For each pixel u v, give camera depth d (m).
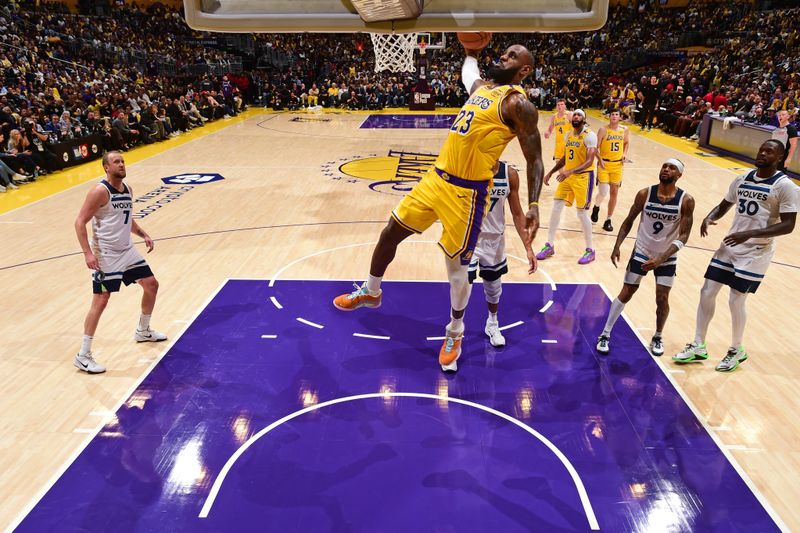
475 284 6.51
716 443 3.96
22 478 3.62
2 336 5.39
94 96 16.78
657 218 4.77
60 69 19.56
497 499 3.44
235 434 4.04
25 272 6.91
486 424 4.16
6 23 20.23
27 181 11.32
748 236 4.37
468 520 3.28
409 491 3.50
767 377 4.77
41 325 5.61
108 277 4.76
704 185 11.23
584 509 3.37
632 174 12.27
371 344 5.25
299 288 6.42
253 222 8.83
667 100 19.61
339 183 11.38
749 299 6.23
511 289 6.42
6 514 3.33
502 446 3.92
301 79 26.66
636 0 31.23
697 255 7.53
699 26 28.75
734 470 3.71
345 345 5.23
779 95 15.70
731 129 14.21
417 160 13.63
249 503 3.41
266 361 4.97
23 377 4.73
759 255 4.54
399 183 11.41
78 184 11.18
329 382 4.67
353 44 31.23
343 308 3.64
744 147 13.67
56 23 23.14
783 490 3.55
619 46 28.98
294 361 4.97
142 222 8.84
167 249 7.66
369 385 4.63
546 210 9.64
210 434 4.04
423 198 3.25
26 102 13.96
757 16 26.95
